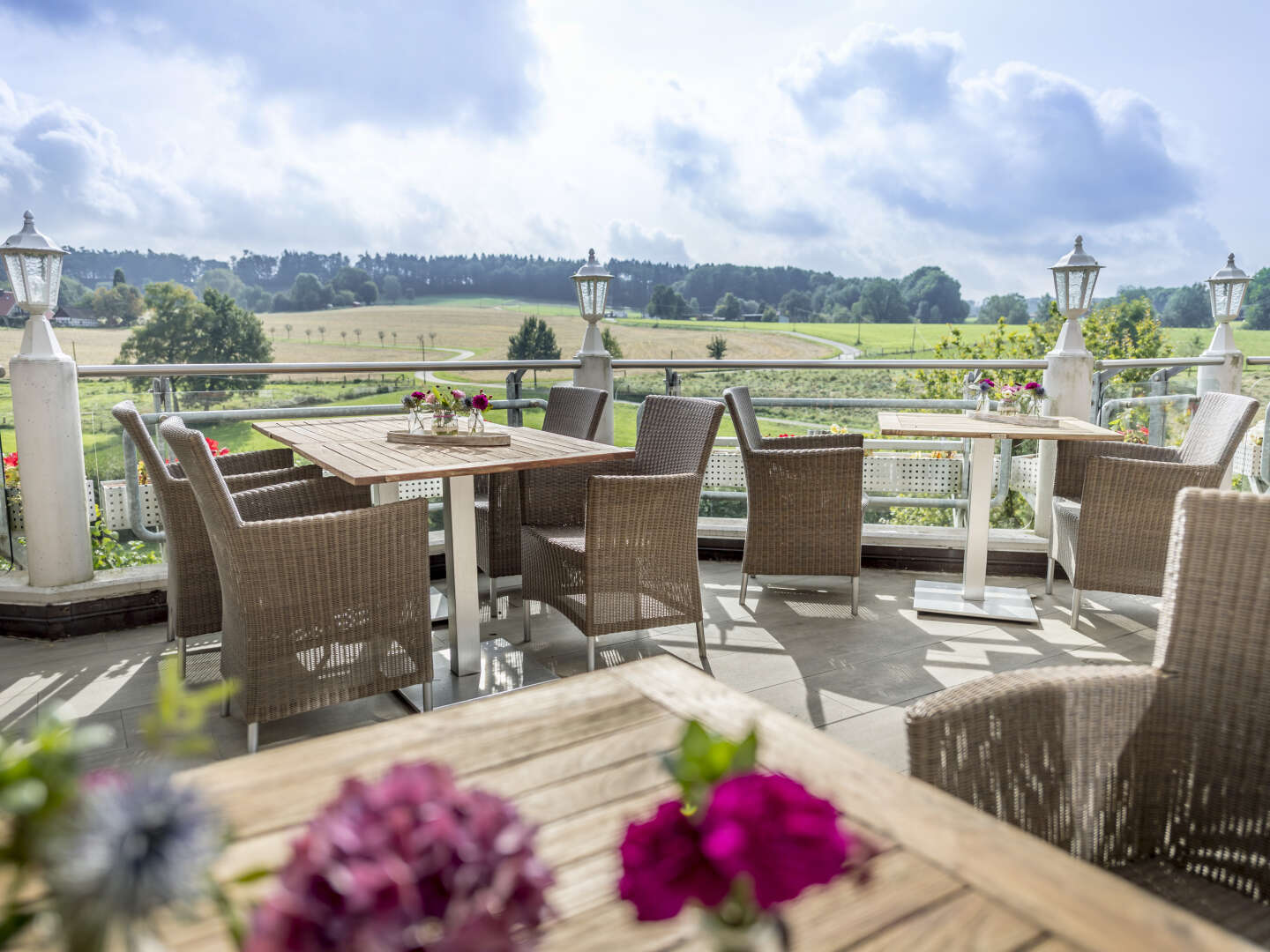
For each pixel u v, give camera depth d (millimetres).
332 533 2309
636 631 3451
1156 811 1277
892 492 4457
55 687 2926
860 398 4434
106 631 3475
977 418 3932
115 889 462
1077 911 759
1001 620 3561
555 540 3117
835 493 3547
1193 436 3631
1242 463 4871
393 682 2467
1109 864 1255
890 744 2514
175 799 496
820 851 576
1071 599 3879
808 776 981
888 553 4348
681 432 3381
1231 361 4637
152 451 2701
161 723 533
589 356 4469
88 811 485
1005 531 4328
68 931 476
